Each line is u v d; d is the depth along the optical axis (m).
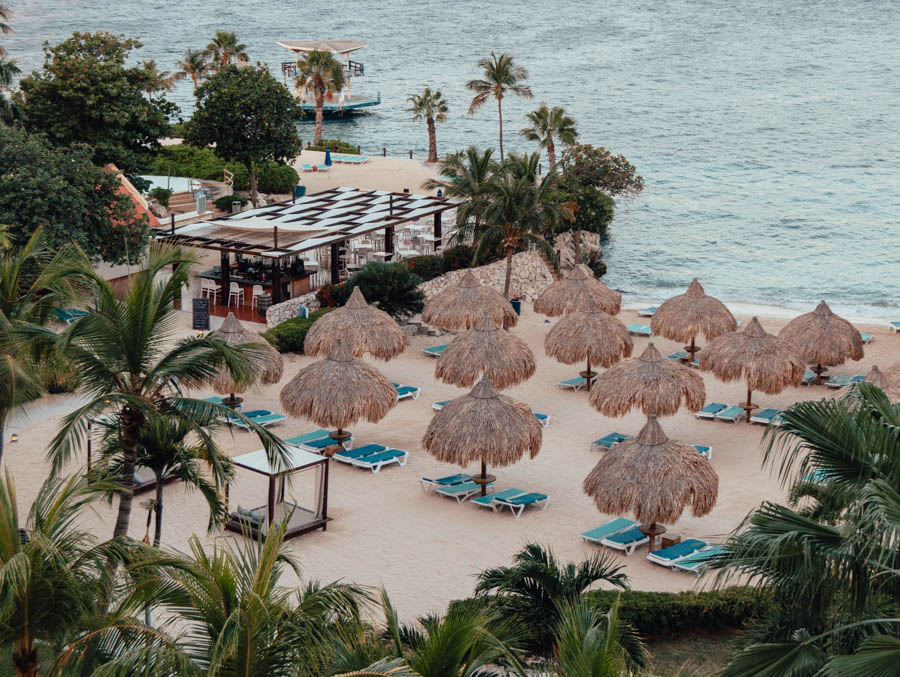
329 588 12.64
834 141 105.31
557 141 102.50
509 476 29.89
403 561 24.45
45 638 13.23
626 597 21.14
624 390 32.25
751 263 63.59
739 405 35.97
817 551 11.84
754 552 12.13
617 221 74.00
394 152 98.56
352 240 51.62
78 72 53.22
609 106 128.38
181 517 26.19
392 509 27.45
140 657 11.62
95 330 17.77
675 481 24.50
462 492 27.84
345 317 37.00
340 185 70.88
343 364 30.86
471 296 40.97
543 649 16.98
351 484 29.00
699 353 39.38
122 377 18.78
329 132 109.06
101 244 41.78
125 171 54.72
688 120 117.75
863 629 12.07
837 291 57.62
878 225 73.12
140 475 27.69
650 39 194.75
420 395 36.84
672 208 78.19
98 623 12.63
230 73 59.84
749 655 11.85
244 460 25.25
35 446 29.73
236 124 58.25
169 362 18.42
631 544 25.06
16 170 39.25
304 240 43.91
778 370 34.12
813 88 140.38
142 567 12.45
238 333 34.12
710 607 20.94
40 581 12.69
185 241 43.16
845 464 12.42
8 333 18.70
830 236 70.25
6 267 22.86
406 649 13.23
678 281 59.62
